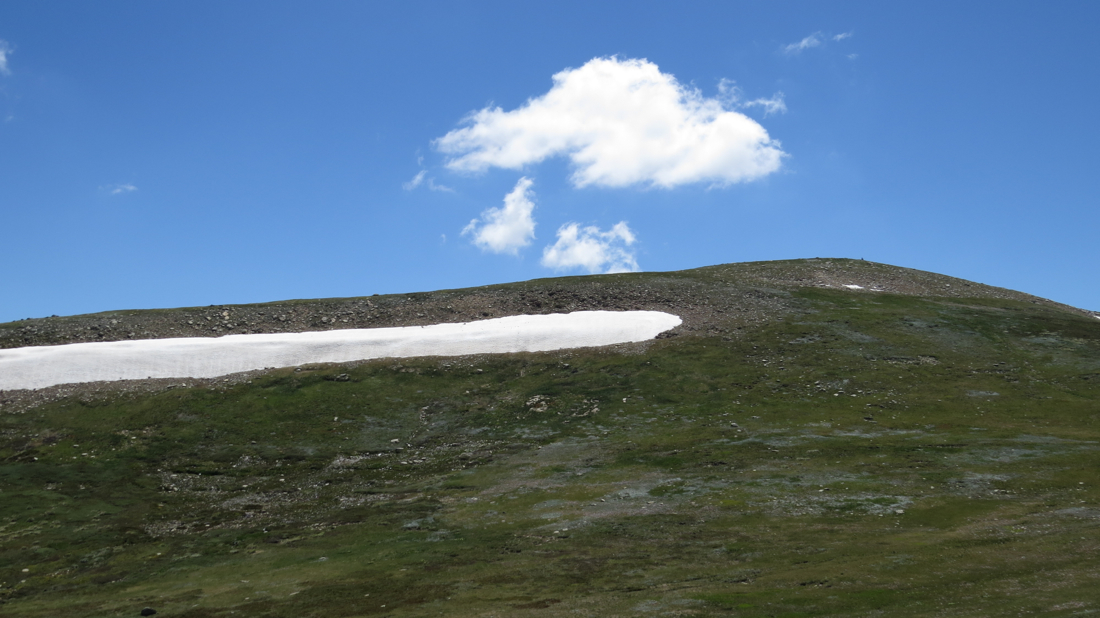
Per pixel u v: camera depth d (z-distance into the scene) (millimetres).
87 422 51594
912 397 52719
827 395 53812
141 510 40406
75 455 47344
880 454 41312
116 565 33438
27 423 51281
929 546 26750
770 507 33844
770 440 45250
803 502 34219
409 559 30594
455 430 51594
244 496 42438
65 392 55812
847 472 38312
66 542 36219
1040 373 56625
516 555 29984
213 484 44219
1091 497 31984
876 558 25844
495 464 45000
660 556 28406
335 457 48000
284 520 38219
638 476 40344
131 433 50250
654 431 48688
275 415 53625
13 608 29078
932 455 40406
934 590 22047
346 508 39438
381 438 50781
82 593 30297
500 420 52719
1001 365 58688
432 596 25734
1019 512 30578
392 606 25047
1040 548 25500
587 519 34031
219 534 36750
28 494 41938
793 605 21719
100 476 44688
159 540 36438
